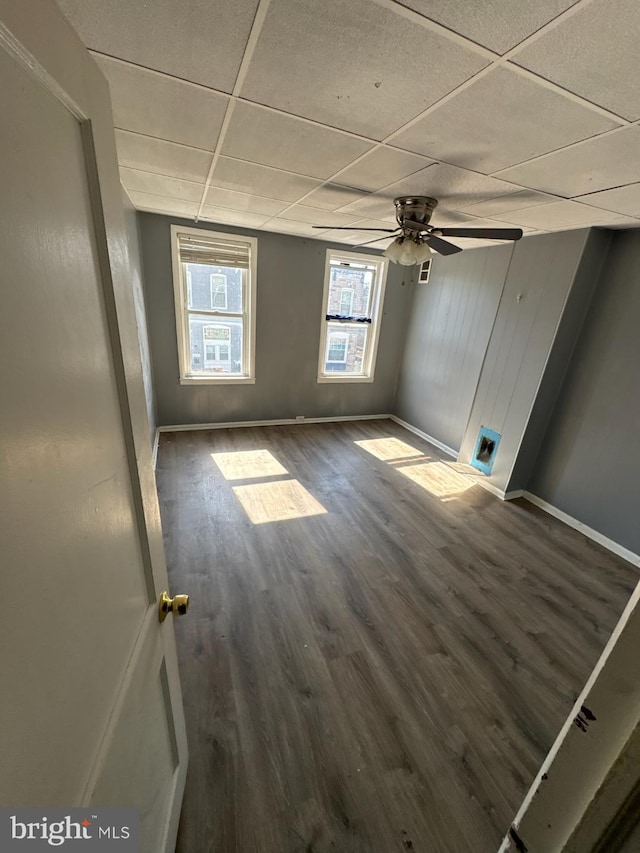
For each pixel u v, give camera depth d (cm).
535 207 228
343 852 114
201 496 313
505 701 164
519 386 332
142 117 150
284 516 294
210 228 374
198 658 174
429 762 139
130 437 71
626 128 127
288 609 205
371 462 404
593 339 293
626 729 35
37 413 41
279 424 491
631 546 272
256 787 128
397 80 114
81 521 51
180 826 117
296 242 414
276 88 124
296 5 88
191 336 419
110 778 58
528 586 238
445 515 314
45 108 43
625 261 269
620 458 278
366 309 490
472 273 391
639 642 34
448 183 197
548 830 42
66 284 48
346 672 172
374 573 239
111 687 60
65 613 46
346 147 164
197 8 92
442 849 117
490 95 117
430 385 468
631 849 36
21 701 37
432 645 189
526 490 354
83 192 55
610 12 81
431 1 84
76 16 95
